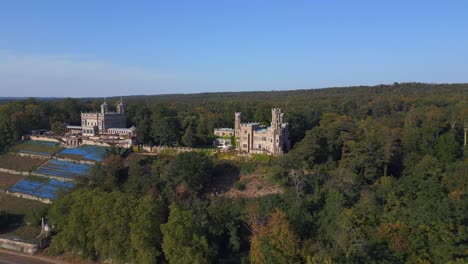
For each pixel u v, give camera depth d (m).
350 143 128.50
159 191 120.69
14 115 197.12
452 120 164.25
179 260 90.19
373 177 119.69
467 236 80.62
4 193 145.88
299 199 105.56
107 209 102.25
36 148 178.00
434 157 121.12
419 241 84.44
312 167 126.75
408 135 135.12
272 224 92.56
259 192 118.94
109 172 132.00
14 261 107.88
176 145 167.00
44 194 138.62
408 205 98.00
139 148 160.00
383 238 87.69
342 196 103.62
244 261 93.12
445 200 89.00
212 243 97.56
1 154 177.62
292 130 169.12
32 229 121.69
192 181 119.94
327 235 93.38
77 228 106.25
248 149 151.88
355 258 82.38
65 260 109.25
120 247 100.69
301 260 87.25
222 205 113.50
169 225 93.44
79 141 178.12
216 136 170.00
